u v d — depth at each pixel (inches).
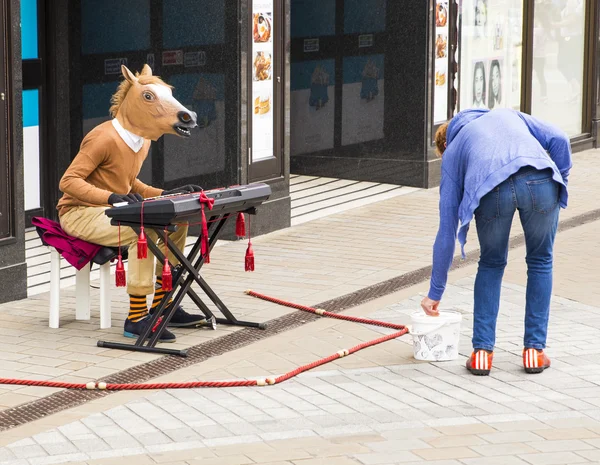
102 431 236.2
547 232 271.3
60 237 322.7
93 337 316.8
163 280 300.4
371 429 237.9
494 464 217.5
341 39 625.6
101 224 317.1
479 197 262.4
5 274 361.4
